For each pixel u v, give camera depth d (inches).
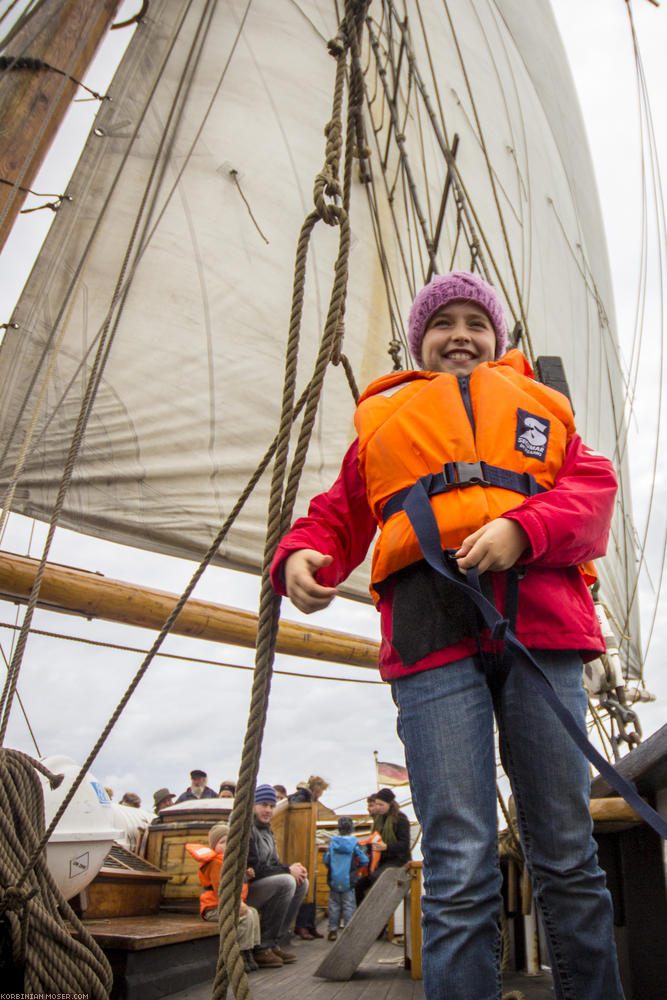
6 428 204.7
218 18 281.9
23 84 144.7
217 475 232.1
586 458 62.0
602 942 50.6
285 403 56.8
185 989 147.6
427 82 339.6
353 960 174.2
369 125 303.1
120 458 217.0
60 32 151.3
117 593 197.2
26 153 140.9
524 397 63.1
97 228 222.5
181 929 152.1
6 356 210.4
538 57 441.1
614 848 99.1
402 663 54.9
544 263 373.4
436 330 71.2
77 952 103.0
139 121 227.5
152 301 235.9
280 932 213.2
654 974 88.9
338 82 77.0
